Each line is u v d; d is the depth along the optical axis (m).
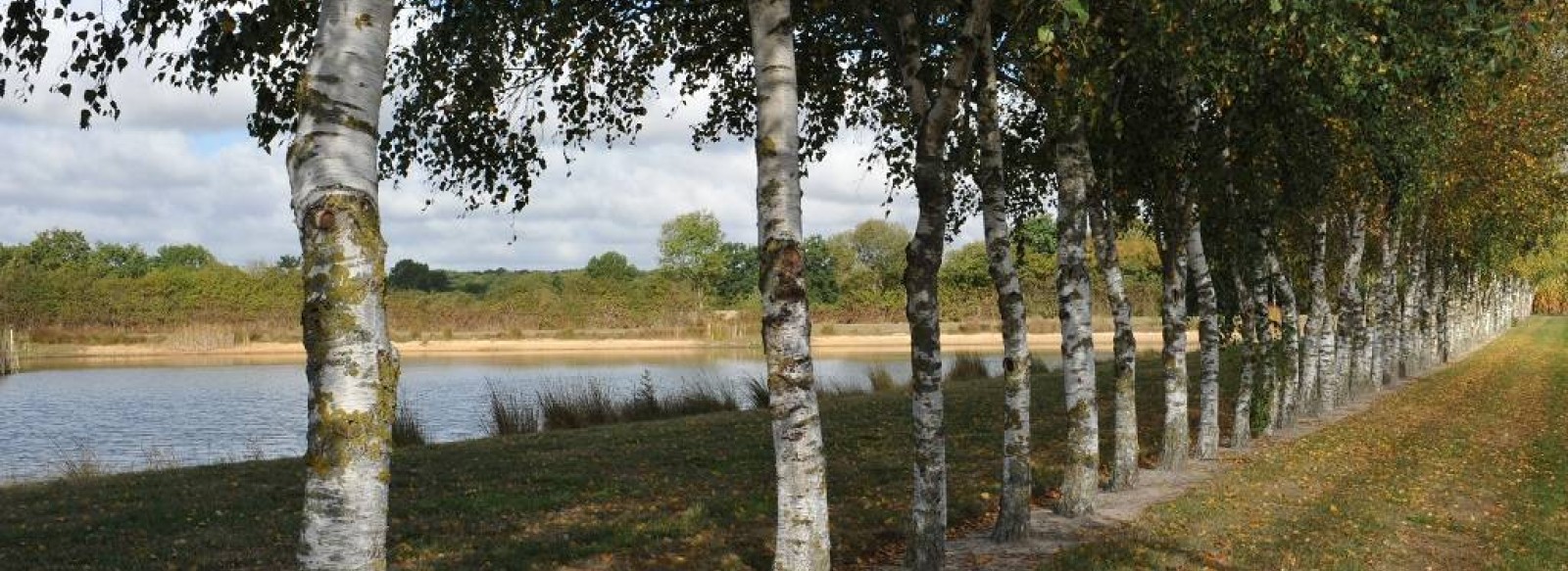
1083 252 10.87
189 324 65.50
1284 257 20.59
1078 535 9.77
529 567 8.59
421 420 26.06
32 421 26.42
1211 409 15.12
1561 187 27.33
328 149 3.79
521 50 10.02
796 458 6.16
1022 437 9.62
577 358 53.72
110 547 9.42
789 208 6.16
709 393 25.23
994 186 9.61
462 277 117.69
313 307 3.70
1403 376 33.09
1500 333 60.22
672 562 8.77
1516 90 20.80
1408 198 19.61
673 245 86.88
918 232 8.10
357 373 3.70
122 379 40.56
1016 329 9.65
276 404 30.78
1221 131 13.58
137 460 19.84
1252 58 10.82
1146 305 61.56
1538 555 9.28
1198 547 9.20
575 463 14.52
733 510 10.88
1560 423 19.72
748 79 12.51
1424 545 9.69
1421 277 36.06
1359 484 12.83
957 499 11.49
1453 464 14.57
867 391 28.70
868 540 9.58
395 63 9.80
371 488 3.69
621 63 11.14
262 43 7.68
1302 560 8.81
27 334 61.72
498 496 11.94
